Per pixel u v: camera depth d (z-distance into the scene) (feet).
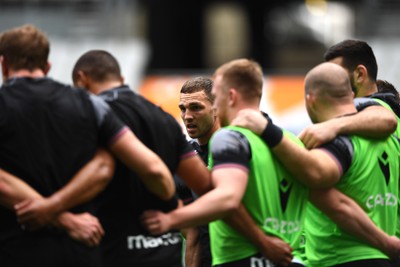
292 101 170.91
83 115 48.73
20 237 47.50
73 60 201.67
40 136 48.03
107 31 215.51
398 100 67.46
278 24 321.32
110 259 50.14
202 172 52.65
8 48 49.67
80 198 47.80
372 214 55.83
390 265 55.62
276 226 50.96
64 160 48.11
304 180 51.29
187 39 266.16
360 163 54.65
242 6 286.66
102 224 50.21
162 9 258.78
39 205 46.98
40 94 48.65
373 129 55.31
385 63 204.64
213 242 52.70
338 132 53.93
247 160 49.67
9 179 47.34
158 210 50.52
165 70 262.47
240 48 294.05
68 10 217.15
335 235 55.42
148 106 51.98
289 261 50.96
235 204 48.11
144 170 48.34
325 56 62.49
